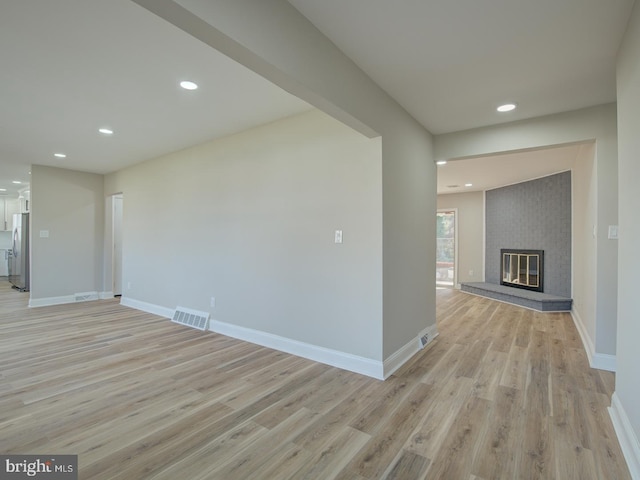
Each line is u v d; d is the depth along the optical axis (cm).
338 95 223
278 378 281
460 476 166
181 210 464
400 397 248
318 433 202
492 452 184
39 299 574
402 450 186
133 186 561
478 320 492
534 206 647
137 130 380
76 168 591
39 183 570
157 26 197
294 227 337
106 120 349
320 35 205
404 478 165
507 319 498
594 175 329
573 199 539
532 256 654
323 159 316
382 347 281
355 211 296
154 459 178
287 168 343
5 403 237
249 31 159
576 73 250
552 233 609
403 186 322
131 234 562
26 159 524
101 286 650
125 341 380
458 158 384
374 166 285
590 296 360
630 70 187
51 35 205
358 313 294
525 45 217
